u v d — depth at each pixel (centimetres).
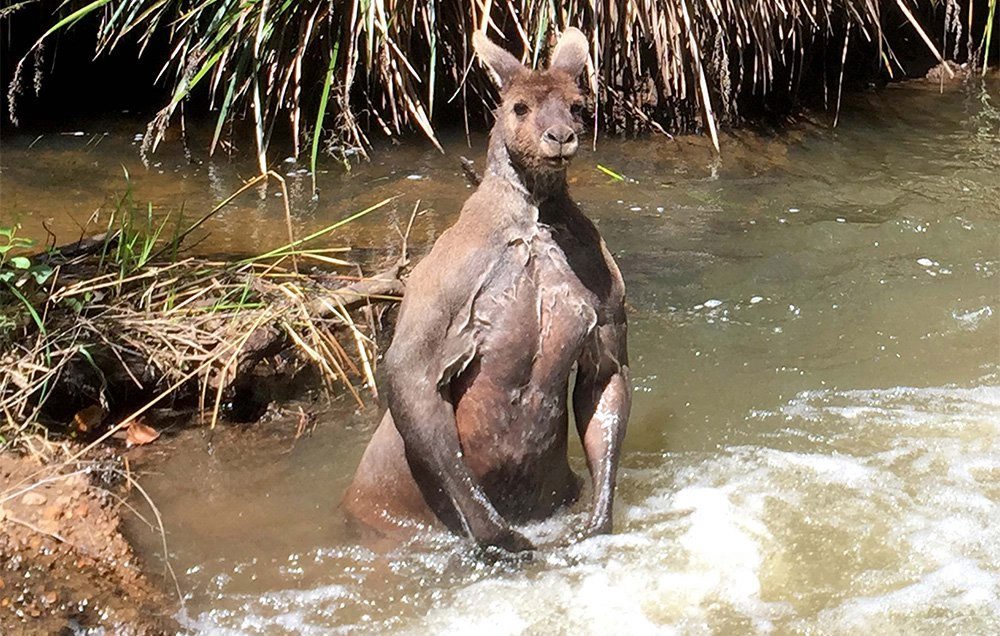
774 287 657
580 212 443
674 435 522
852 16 1020
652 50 924
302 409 545
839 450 511
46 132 916
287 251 633
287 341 559
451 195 791
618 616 407
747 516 463
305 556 439
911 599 417
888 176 834
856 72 1087
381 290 596
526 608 411
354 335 559
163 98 985
